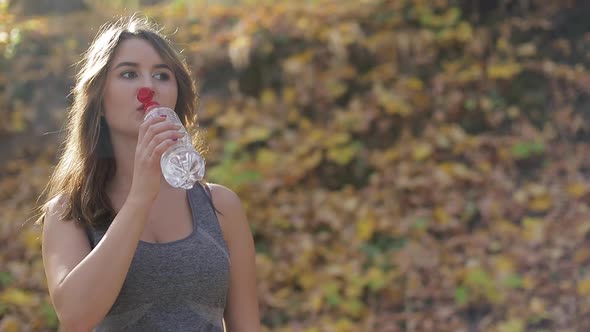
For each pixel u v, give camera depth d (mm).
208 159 5961
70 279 2064
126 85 2299
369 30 6516
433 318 4910
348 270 5148
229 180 5707
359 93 6293
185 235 2326
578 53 6324
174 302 2258
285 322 4988
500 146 5863
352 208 5539
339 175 5883
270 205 5633
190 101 2520
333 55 6348
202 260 2285
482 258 5168
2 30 6625
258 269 5188
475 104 6109
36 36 6668
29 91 6434
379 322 4918
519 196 5531
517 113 6047
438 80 6199
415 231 5387
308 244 5336
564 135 5945
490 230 5375
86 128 2336
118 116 2305
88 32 6711
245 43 6305
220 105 6273
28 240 5305
